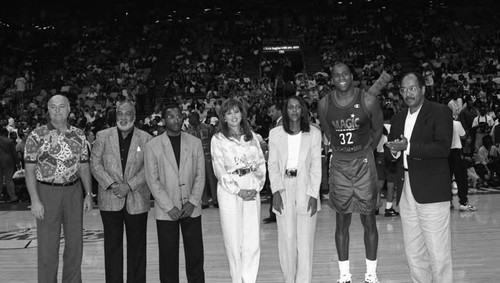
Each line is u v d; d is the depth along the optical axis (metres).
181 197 4.73
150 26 28.00
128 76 21.80
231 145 4.64
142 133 4.99
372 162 4.76
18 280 5.63
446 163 4.42
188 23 28.31
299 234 4.80
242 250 4.71
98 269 5.94
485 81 18.77
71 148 4.80
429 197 4.32
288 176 4.81
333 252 6.39
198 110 16.41
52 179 4.74
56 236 4.79
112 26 28.34
